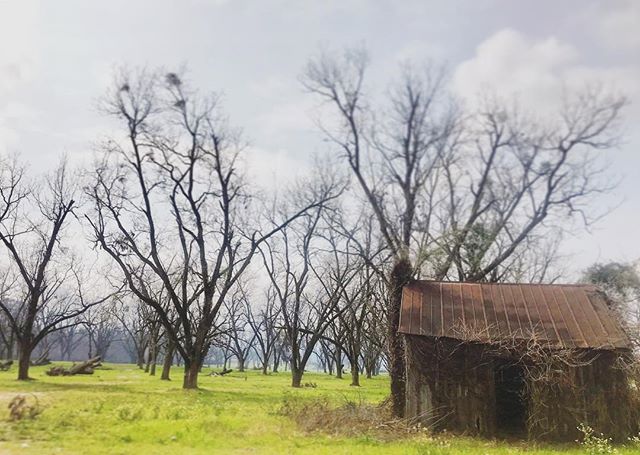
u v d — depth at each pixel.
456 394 18.66
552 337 18.11
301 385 45.09
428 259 27.06
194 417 18.34
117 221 33.69
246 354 90.00
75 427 15.65
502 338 18.31
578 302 19.86
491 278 35.03
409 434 17.14
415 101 28.84
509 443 17.06
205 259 34.53
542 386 17.81
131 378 45.53
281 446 13.88
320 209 43.09
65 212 36.88
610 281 24.28
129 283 33.16
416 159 28.61
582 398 17.50
